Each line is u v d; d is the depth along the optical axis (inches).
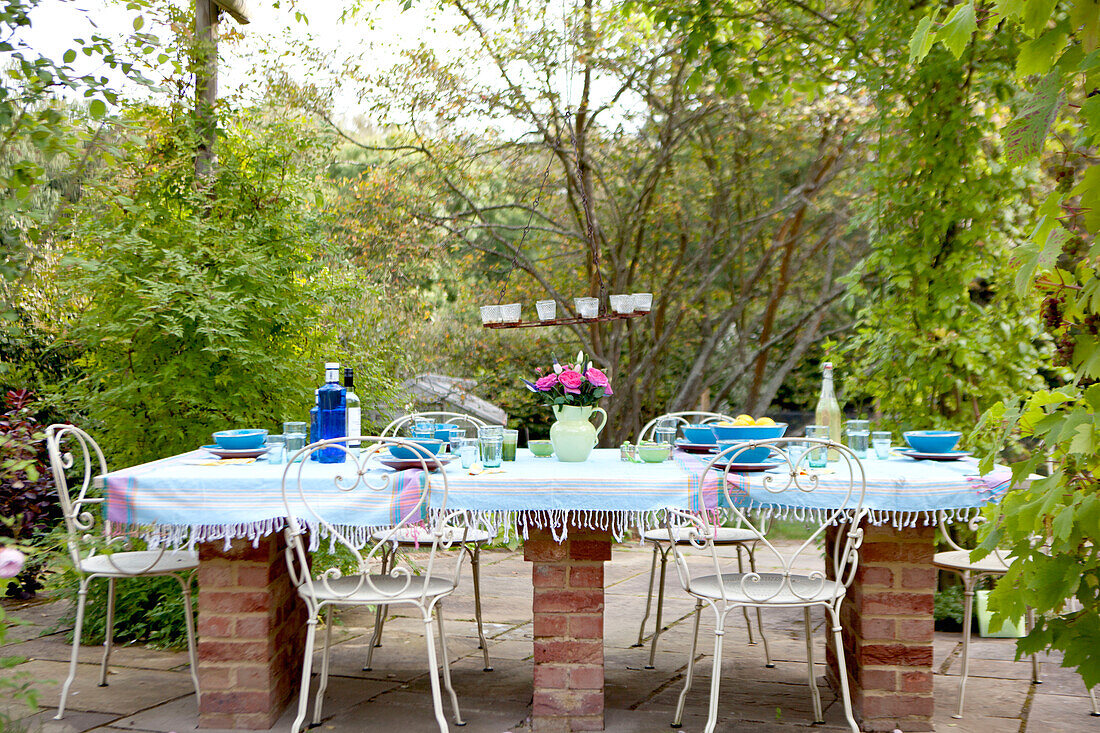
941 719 126.8
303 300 181.5
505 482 115.1
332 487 113.0
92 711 128.6
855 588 127.3
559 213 325.4
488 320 140.9
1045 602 78.1
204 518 112.5
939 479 115.6
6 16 136.5
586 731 121.2
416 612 189.6
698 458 135.9
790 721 125.3
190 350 167.9
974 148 182.4
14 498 169.5
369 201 304.5
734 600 113.3
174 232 172.7
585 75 282.0
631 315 140.3
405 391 221.5
